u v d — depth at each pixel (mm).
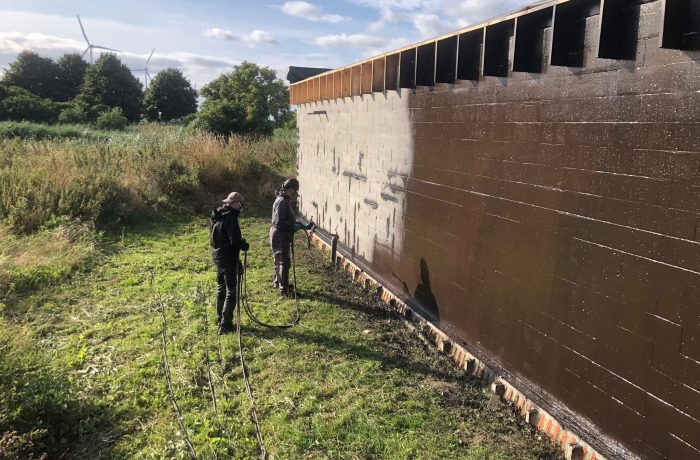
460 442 4016
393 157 6879
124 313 6660
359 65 7840
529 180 4145
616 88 3256
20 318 6387
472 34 4785
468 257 5129
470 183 5027
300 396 4703
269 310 6773
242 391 4797
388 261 7215
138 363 5277
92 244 9195
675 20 2730
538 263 4082
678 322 2898
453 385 4902
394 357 5480
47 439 3980
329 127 9875
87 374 5074
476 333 5059
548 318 3998
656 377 3059
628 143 3182
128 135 20797
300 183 12781
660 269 3002
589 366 3592
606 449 3436
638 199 3131
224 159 15836
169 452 3926
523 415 4234
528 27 3949
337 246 9398
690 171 2785
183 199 13742
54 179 11227
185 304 6898
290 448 3941
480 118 4805
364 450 3926
